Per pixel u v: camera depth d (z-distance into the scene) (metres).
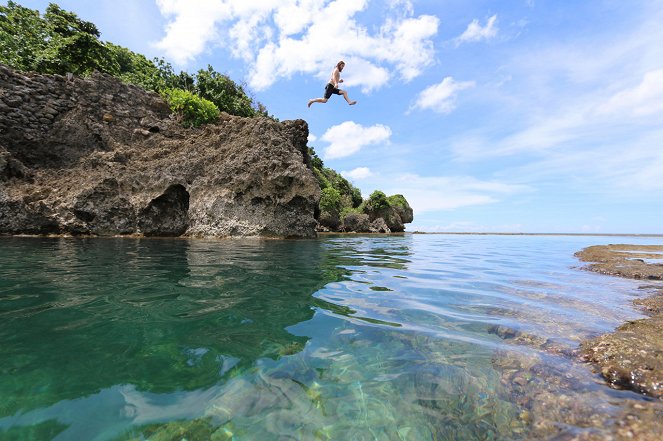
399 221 37.88
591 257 9.00
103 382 1.85
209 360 2.16
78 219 12.46
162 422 1.53
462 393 1.86
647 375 1.99
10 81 13.52
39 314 2.96
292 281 4.72
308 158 19.19
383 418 1.63
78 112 14.45
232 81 29.27
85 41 18.47
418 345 2.49
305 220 14.12
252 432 1.49
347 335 2.66
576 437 1.50
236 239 12.39
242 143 14.20
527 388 1.92
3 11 19.56
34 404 1.62
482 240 19.47
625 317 3.34
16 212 11.55
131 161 14.12
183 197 13.84
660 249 12.19
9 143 13.06
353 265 6.67
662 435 1.48
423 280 5.21
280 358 2.22
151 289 3.96
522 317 3.25
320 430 1.53
